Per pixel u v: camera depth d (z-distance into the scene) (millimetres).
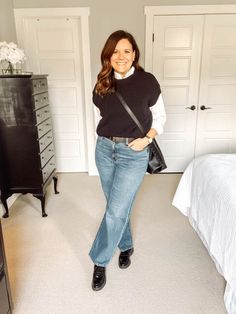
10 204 2832
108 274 1827
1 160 2480
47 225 2457
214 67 3416
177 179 3551
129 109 1449
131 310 1551
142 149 1520
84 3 3162
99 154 1614
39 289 1707
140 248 2105
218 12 3207
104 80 1451
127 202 1577
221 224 1489
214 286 1721
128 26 3250
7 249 2105
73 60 3453
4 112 2402
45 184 2670
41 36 3355
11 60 2498
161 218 2559
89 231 2357
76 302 1609
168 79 3455
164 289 1699
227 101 3543
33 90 2400
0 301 1340
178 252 2057
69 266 1913
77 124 3682
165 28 3275
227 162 1878
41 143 2580
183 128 3645
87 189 3260
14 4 3158
